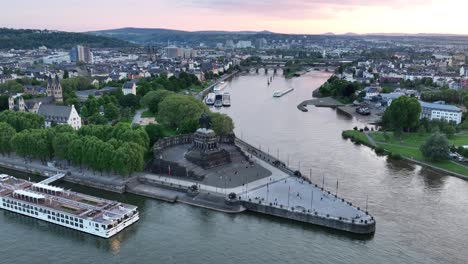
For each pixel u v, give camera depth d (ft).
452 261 641.40
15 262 639.76
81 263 638.53
